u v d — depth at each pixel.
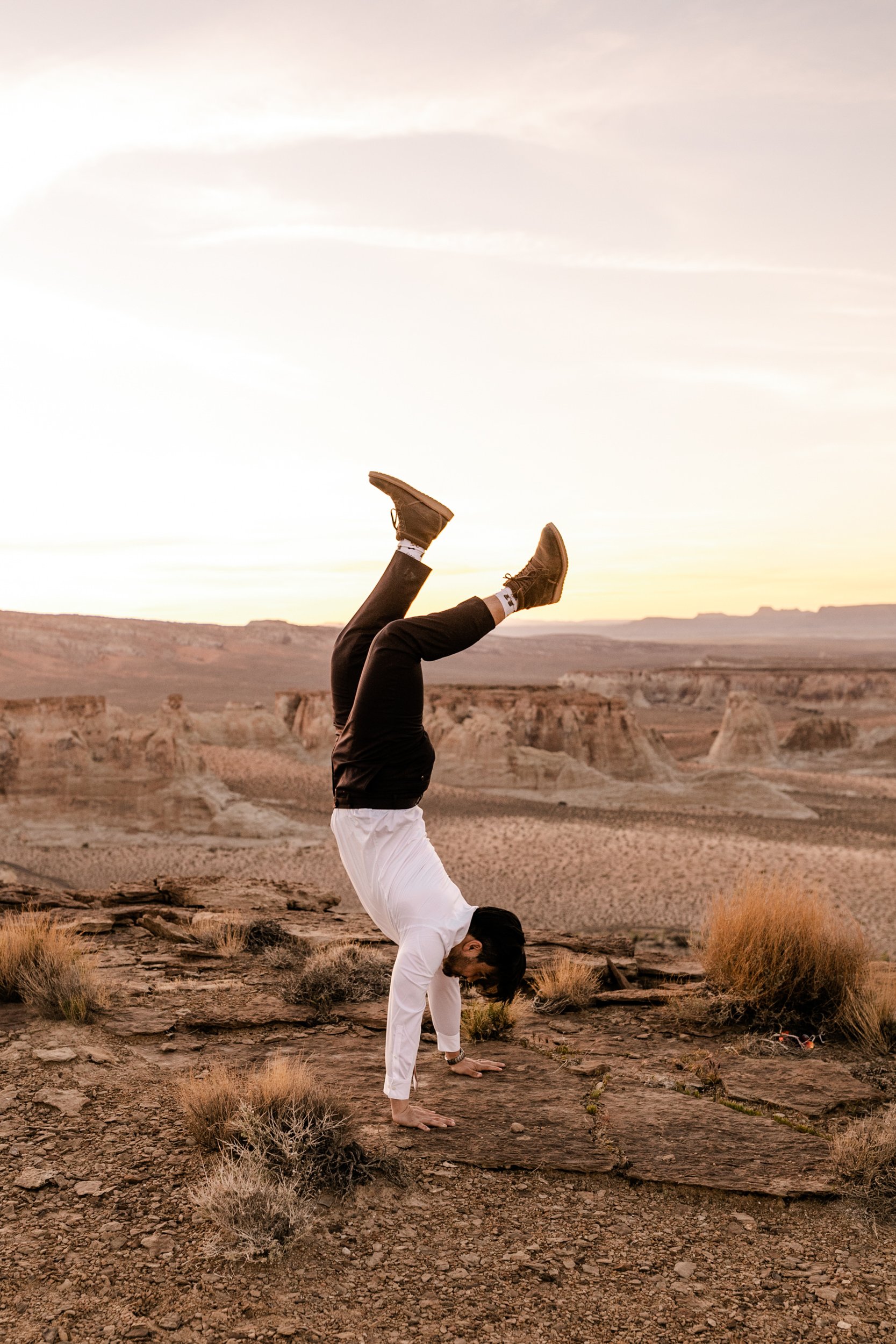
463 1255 3.23
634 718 107.31
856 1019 5.67
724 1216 3.56
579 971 6.56
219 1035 5.36
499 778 92.69
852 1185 3.77
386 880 4.02
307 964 6.43
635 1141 4.12
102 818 64.62
